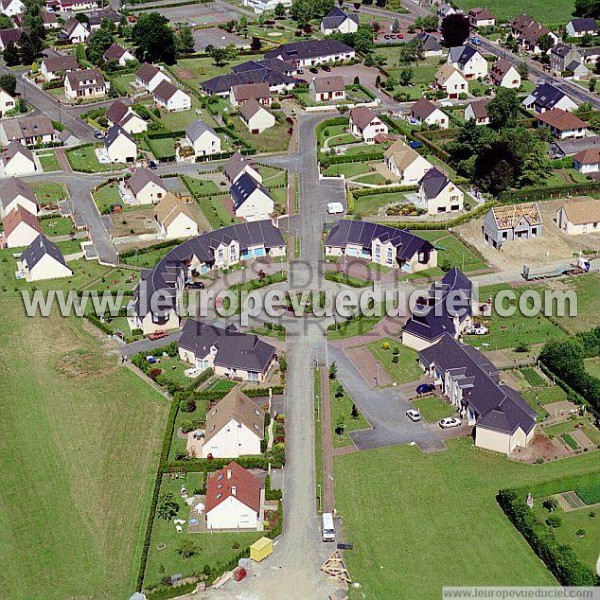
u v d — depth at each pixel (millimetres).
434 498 134125
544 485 133375
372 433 149000
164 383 161750
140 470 141375
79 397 160000
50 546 126875
